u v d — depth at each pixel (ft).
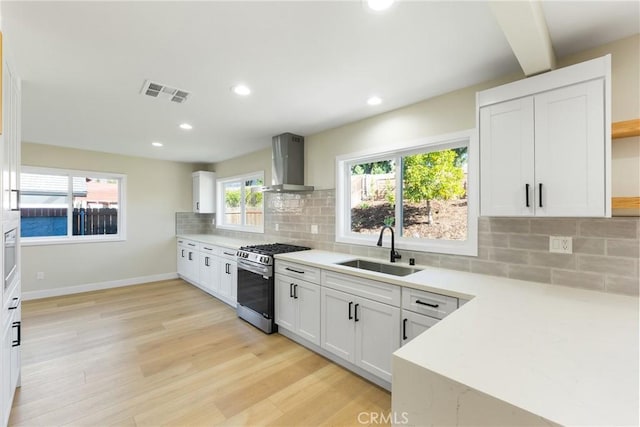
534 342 3.47
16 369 6.57
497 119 5.97
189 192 19.01
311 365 8.14
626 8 4.53
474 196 7.34
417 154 8.98
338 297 8.04
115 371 7.76
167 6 4.46
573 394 2.45
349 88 7.50
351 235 10.75
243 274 11.50
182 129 11.17
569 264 6.02
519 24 4.19
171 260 18.28
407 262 8.72
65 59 6.00
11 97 5.60
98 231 15.96
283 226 13.42
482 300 5.15
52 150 14.14
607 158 4.81
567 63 5.95
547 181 5.37
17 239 6.34
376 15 4.71
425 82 7.16
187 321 11.37
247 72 6.65
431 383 2.85
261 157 14.92
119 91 7.61
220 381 7.35
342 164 10.83
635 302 5.01
